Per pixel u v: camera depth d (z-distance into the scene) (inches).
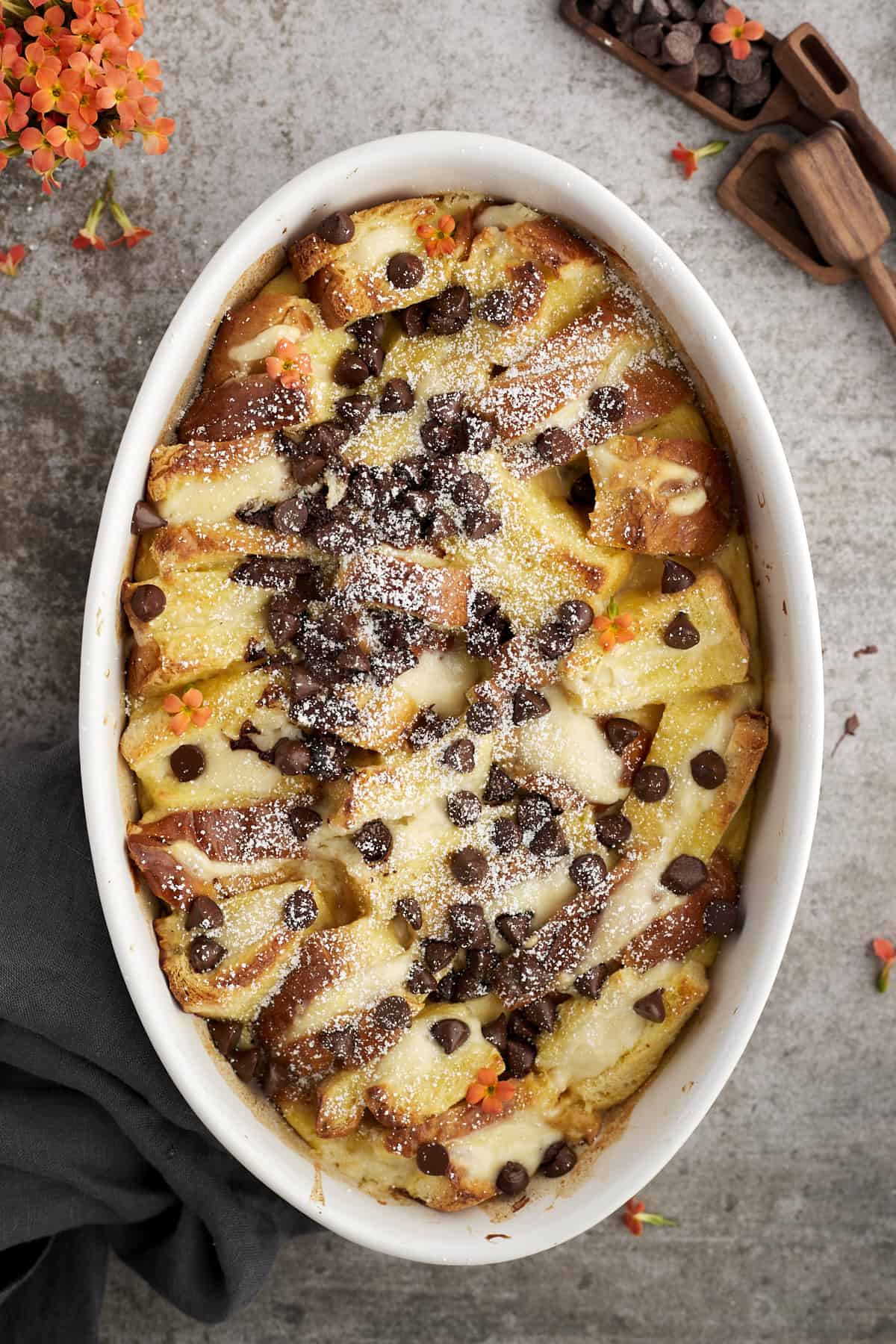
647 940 21.3
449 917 21.2
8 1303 24.4
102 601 20.3
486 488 20.9
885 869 24.7
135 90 20.9
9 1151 22.8
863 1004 25.0
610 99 23.6
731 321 23.9
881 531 24.2
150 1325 25.5
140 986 20.5
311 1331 25.5
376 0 23.4
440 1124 21.2
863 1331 25.4
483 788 21.5
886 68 23.7
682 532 21.2
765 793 21.5
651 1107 21.5
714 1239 25.4
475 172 21.0
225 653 21.0
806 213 23.1
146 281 23.7
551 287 21.3
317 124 23.5
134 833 21.0
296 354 20.8
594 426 21.2
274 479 20.9
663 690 21.3
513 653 21.1
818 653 20.6
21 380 23.9
